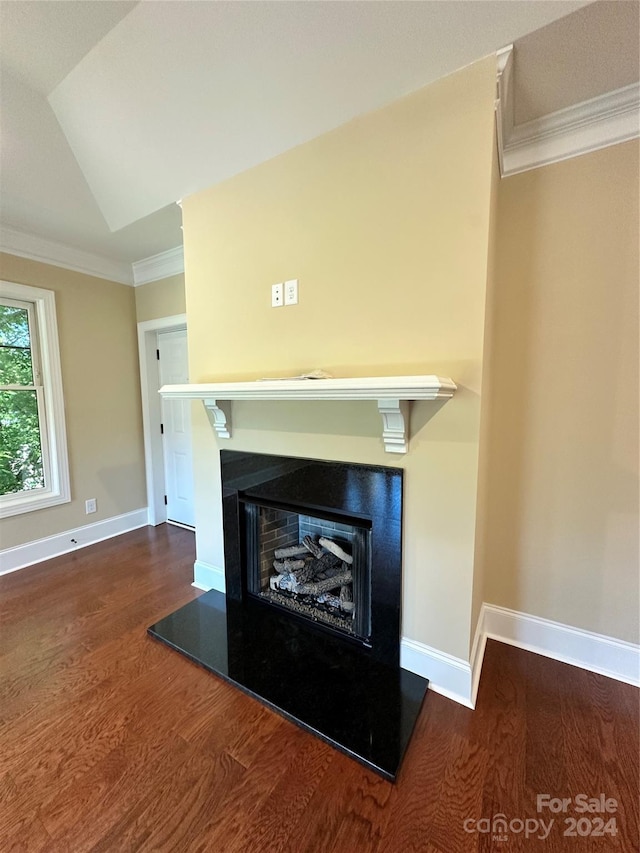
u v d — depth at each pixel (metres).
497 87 1.32
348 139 1.62
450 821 1.14
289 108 1.63
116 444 3.48
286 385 1.56
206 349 2.24
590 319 1.67
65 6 1.41
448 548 1.56
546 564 1.85
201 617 2.12
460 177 1.41
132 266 3.46
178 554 3.06
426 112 1.44
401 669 1.71
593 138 1.59
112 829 1.12
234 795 1.21
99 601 2.36
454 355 1.47
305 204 1.78
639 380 1.60
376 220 1.59
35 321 2.95
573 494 1.77
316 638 1.93
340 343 1.73
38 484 3.03
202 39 1.48
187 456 3.59
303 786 1.24
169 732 1.44
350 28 1.34
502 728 1.44
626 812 1.16
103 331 3.33
